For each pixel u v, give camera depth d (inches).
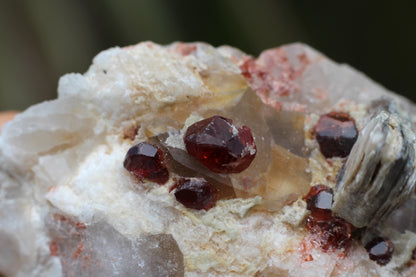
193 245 4.7
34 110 4.9
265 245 4.8
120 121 5.0
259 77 5.3
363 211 4.7
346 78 5.4
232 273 4.7
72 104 4.9
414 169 4.6
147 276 4.7
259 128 4.9
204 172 4.8
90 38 9.4
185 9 9.2
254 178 4.8
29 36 9.3
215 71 5.1
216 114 4.9
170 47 5.3
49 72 9.3
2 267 4.8
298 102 5.2
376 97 5.3
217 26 9.3
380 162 4.5
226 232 4.8
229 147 4.7
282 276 4.7
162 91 4.9
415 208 5.0
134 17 9.2
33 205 4.8
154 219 4.8
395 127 4.6
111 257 4.7
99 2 9.2
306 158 4.9
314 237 4.8
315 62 5.5
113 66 5.0
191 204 4.8
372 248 4.8
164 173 4.8
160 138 4.8
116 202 4.8
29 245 4.8
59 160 4.9
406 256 4.8
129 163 4.8
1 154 4.9
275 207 4.8
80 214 4.8
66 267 4.7
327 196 4.8
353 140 4.9
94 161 4.9
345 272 4.7
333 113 5.1
